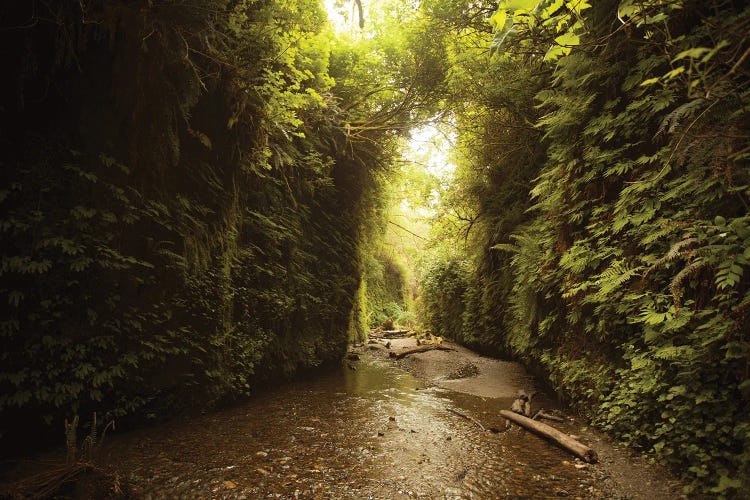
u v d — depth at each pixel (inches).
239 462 166.4
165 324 209.0
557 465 164.2
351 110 422.6
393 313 839.1
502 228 389.4
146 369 199.8
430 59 379.9
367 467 164.2
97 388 180.1
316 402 266.1
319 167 364.5
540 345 293.9
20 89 159.3
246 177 285.1
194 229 229.6
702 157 134.4
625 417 170.2
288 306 319.3
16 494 124.8
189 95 205.8
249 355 268.2
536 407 248.2
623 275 172.2
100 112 184.7
